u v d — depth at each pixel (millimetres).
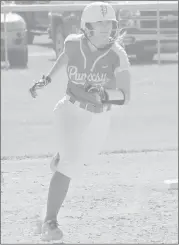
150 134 37156
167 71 41812
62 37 42344
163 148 34750
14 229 19812
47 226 16391
